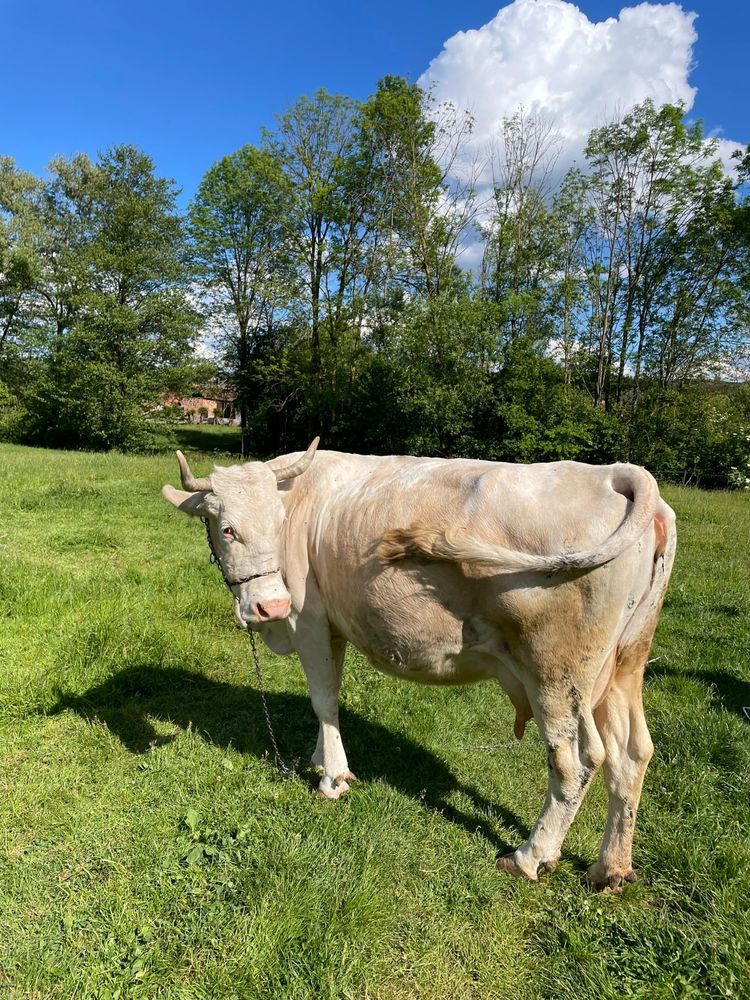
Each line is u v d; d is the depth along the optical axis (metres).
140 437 26.73
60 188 36.50
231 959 2.42
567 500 2.60
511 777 3.80
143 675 4.71
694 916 2.70
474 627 2.78
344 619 3.21
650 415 22.44
